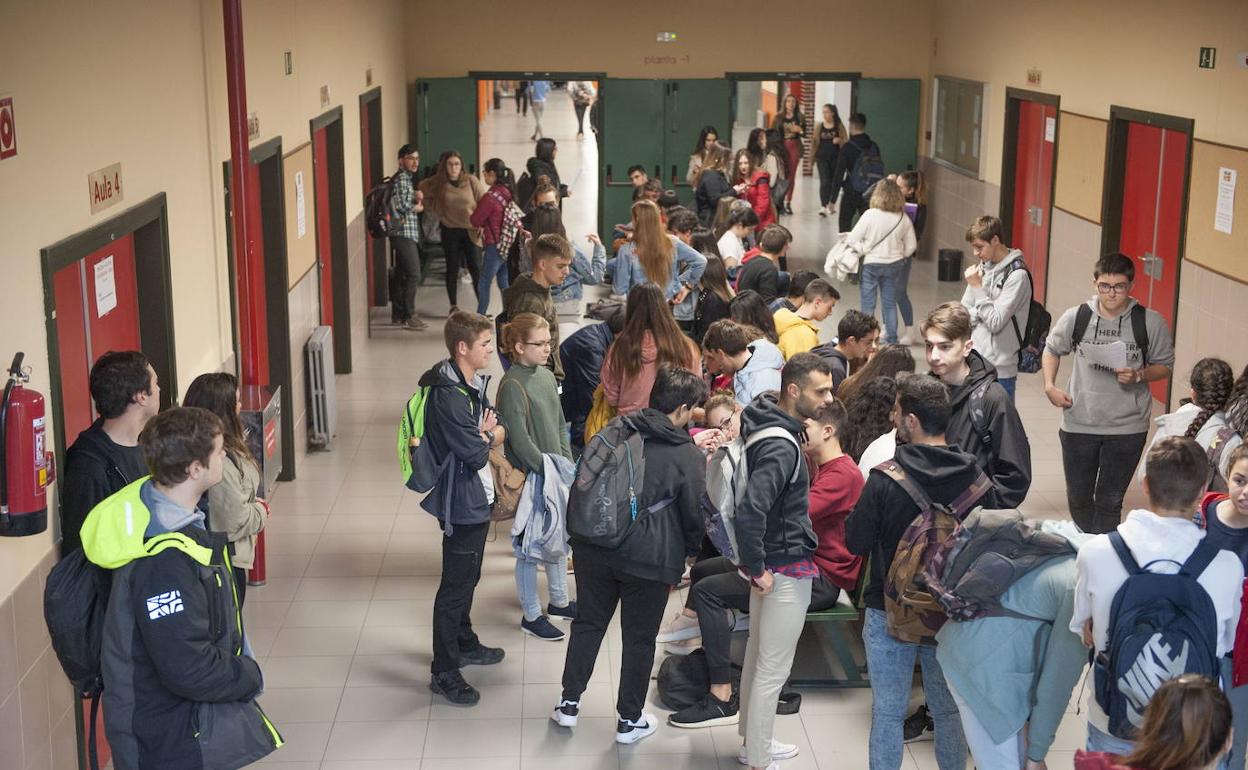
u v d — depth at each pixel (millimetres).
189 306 6246
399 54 15414
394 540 7453
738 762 5129
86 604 3875
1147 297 10617
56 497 4469
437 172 13422
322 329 9219
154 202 5598
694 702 5527
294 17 8711
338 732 5340
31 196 4258
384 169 13766
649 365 6438
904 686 4570
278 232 8172
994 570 4098
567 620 6336
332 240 10930
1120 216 11141
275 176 8094
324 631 6270
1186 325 9703
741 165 14328
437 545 7391
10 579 4020
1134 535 3844
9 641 3998
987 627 4148
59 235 4523
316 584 6820
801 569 4734
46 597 3871
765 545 4688
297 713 5488
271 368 8320
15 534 3904
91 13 4852
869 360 5988
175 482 3791
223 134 6891
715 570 5594
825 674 5781
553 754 5188
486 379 5566
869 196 16250
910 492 4281
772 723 4887
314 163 9492
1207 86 9281
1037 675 4180
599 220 17094
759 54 16688
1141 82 10453
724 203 11578
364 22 12211
